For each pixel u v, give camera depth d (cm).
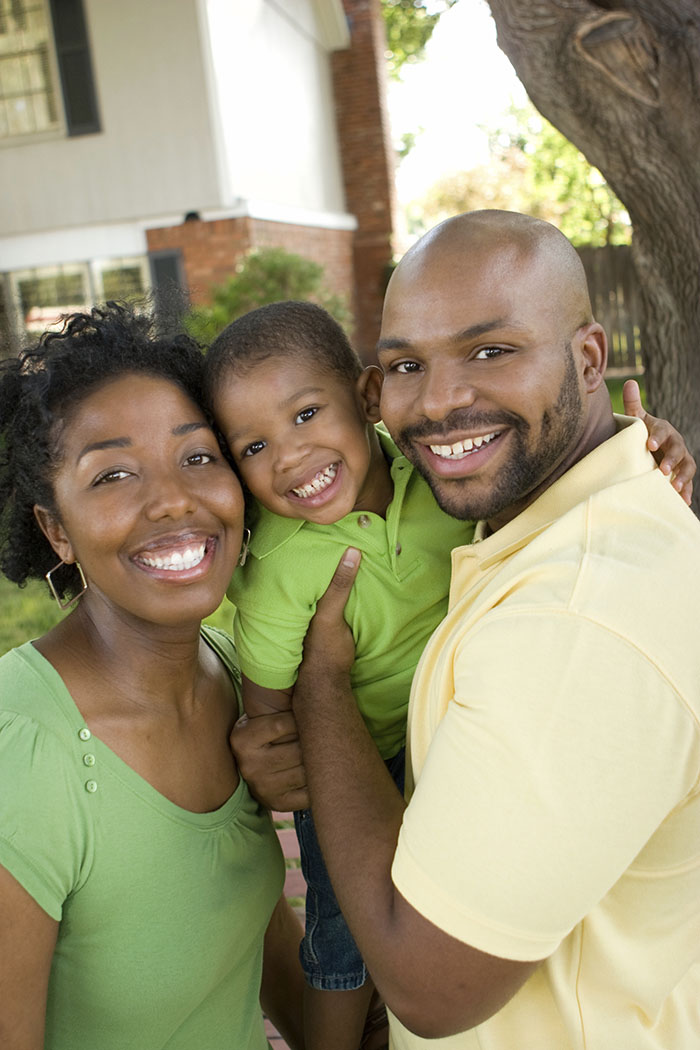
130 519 137
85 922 138
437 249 127
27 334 165
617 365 1270
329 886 188
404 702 182
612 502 121
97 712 140
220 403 179
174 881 144
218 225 1067
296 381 176
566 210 1967
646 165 356
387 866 124
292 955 204
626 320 1255
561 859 105
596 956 123
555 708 106
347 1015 189
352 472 177
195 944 146
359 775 141
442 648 131
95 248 1098
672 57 333
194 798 151
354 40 1450
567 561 114
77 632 146
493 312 123
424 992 114
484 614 121
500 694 108
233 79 1095
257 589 168
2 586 648
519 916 107
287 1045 230
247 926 157
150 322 157
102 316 150
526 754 106
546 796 105
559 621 108
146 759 144
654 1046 127
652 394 404
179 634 145
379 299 1495
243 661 167
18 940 129
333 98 1469
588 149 366
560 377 127
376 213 1488
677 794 110
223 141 1048
